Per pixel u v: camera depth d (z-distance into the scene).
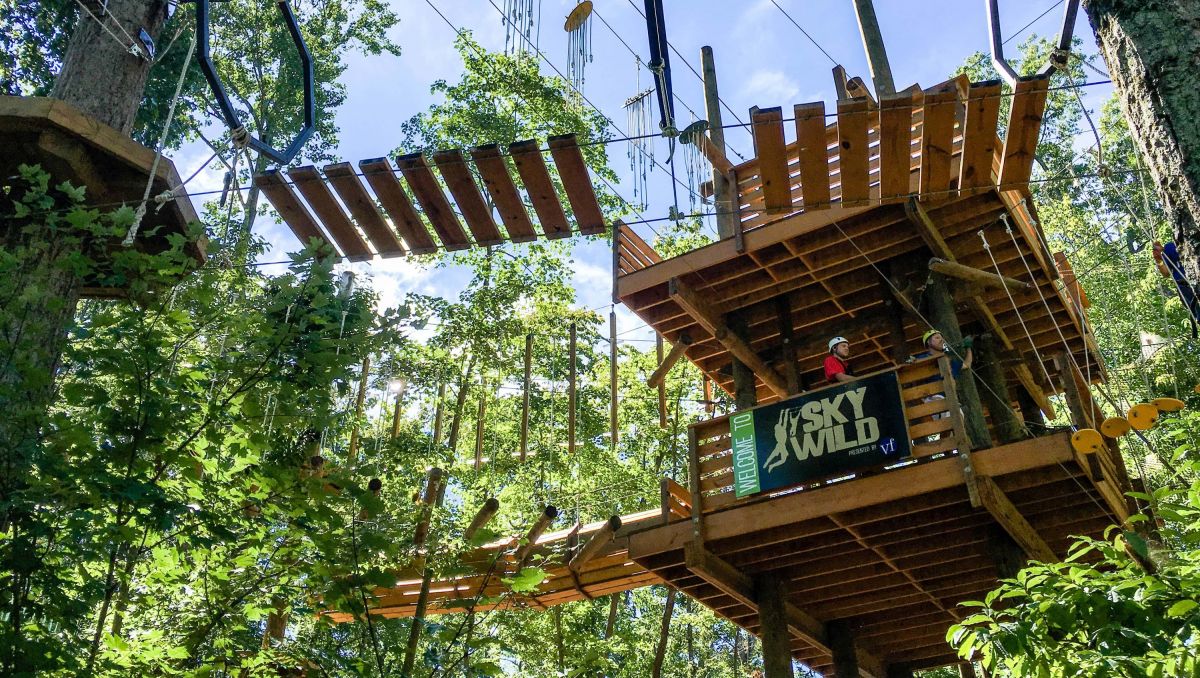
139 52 7.03
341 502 5.91
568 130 19.98
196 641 5.85
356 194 6.59
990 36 6.21
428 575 6.43
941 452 8.40
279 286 5.88
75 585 5.07
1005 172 6.36
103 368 5.19
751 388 10.93
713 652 19.58
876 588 10.18
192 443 5.52
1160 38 3.63
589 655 7.91
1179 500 5.29
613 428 10.08
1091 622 4.60
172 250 5.54
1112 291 16.31
